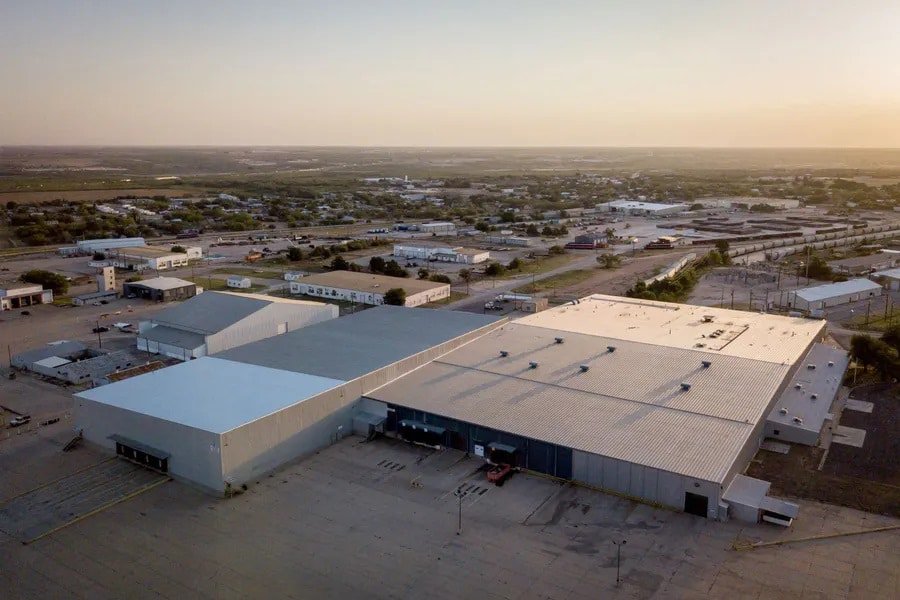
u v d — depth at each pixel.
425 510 37.88
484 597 30.41
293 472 42.66
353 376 50.09
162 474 42.44
